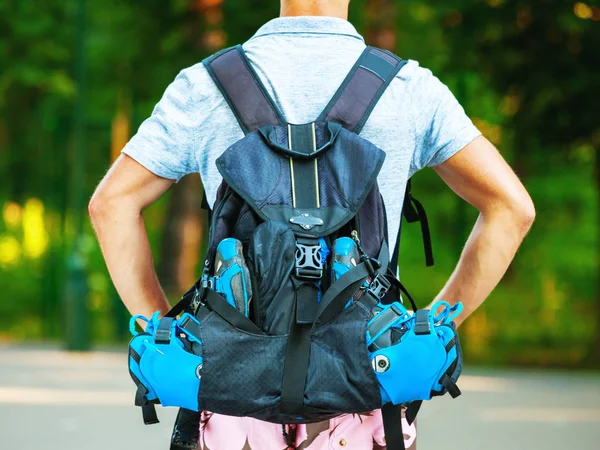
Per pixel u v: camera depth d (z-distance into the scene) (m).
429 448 12.80
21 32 38.78
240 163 3.63
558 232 41.53
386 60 3.87
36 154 46.06
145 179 3.87
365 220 3.65
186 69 3.88
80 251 30.97
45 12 39.09
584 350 35.03
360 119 3.77
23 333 41.38
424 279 39.88
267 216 3.57
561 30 27.69
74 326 30.56
